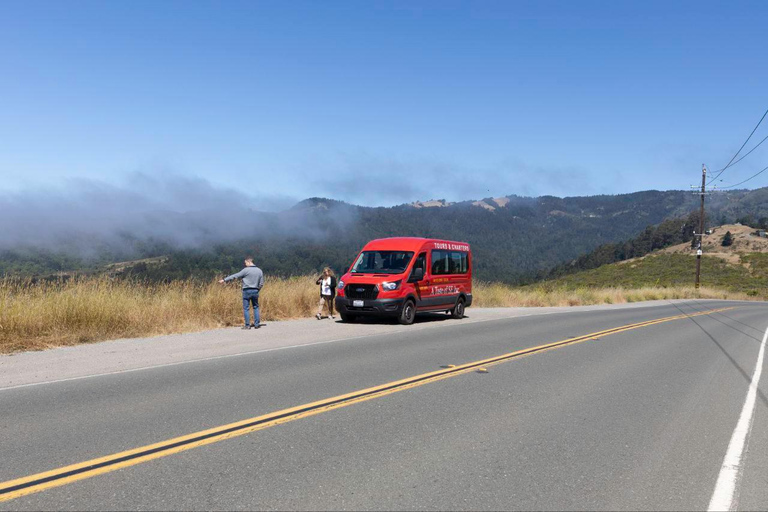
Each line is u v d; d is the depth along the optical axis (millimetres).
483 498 3953
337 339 11930
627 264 107125
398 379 7891
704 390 8047
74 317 11078
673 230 133500
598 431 5738
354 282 14883
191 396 6633
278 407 6211
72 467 4309
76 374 7797
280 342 11305
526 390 7535
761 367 10414
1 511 3549
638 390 7852
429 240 16438
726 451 5227
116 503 3699
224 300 14641
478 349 11008
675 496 4129
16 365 8375
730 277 83062
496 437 5395
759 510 3934
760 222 140250
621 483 4344
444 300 16750
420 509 3736
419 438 5270
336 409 6211
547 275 160625
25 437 5023
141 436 5098
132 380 7457
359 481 4176
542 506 3863
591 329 15906
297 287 17547
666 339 14430
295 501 3791
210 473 4246
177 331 12445
